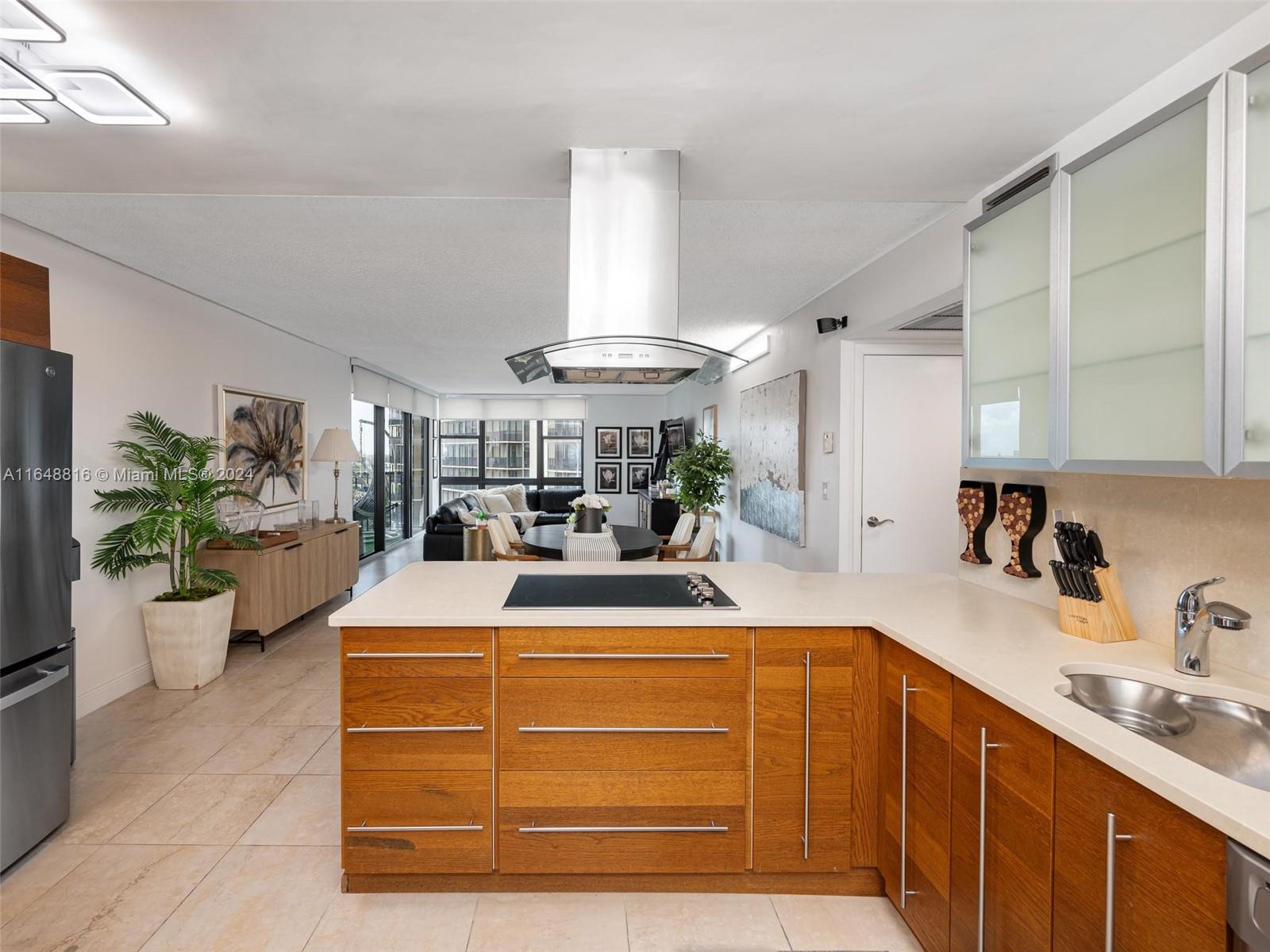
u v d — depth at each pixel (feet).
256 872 7.10
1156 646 5.81
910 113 6.16
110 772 9.32
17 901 6.61
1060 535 6.24
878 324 11.66
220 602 13.20
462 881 6.80
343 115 6.11
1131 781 3.67
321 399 21.39
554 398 38.63
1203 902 3.24
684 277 12.94
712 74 5.49
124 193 8.20
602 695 6.62
